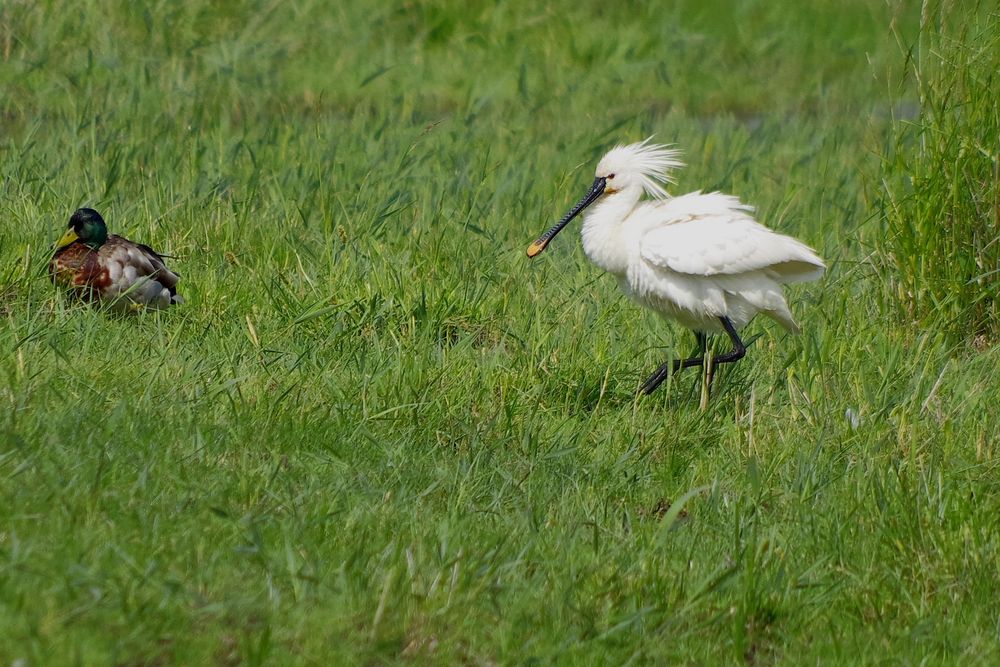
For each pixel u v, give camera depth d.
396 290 13.38
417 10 27.22
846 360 12.81
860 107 25.48
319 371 11.50
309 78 23.80
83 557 7.87
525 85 23.72
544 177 18.66
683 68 27.14
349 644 7.62
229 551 8.30
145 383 10.70
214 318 12.62
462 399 11.38
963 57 13.65
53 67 21.52
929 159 14.15
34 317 11.54
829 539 9.68
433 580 8.29
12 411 9.58
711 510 10.10
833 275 15.37
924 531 9.58
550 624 8.24
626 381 12.59
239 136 19.30
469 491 9.88
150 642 7.32
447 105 23.80
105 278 12.37
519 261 14.97
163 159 16.94
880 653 8.48
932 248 13.92
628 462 10.92
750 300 12.27
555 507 9.91
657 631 8.35
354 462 10.05
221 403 10.59
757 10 30.31
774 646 8.46
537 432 11.03
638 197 12.89
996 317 13.86
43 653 6.99
